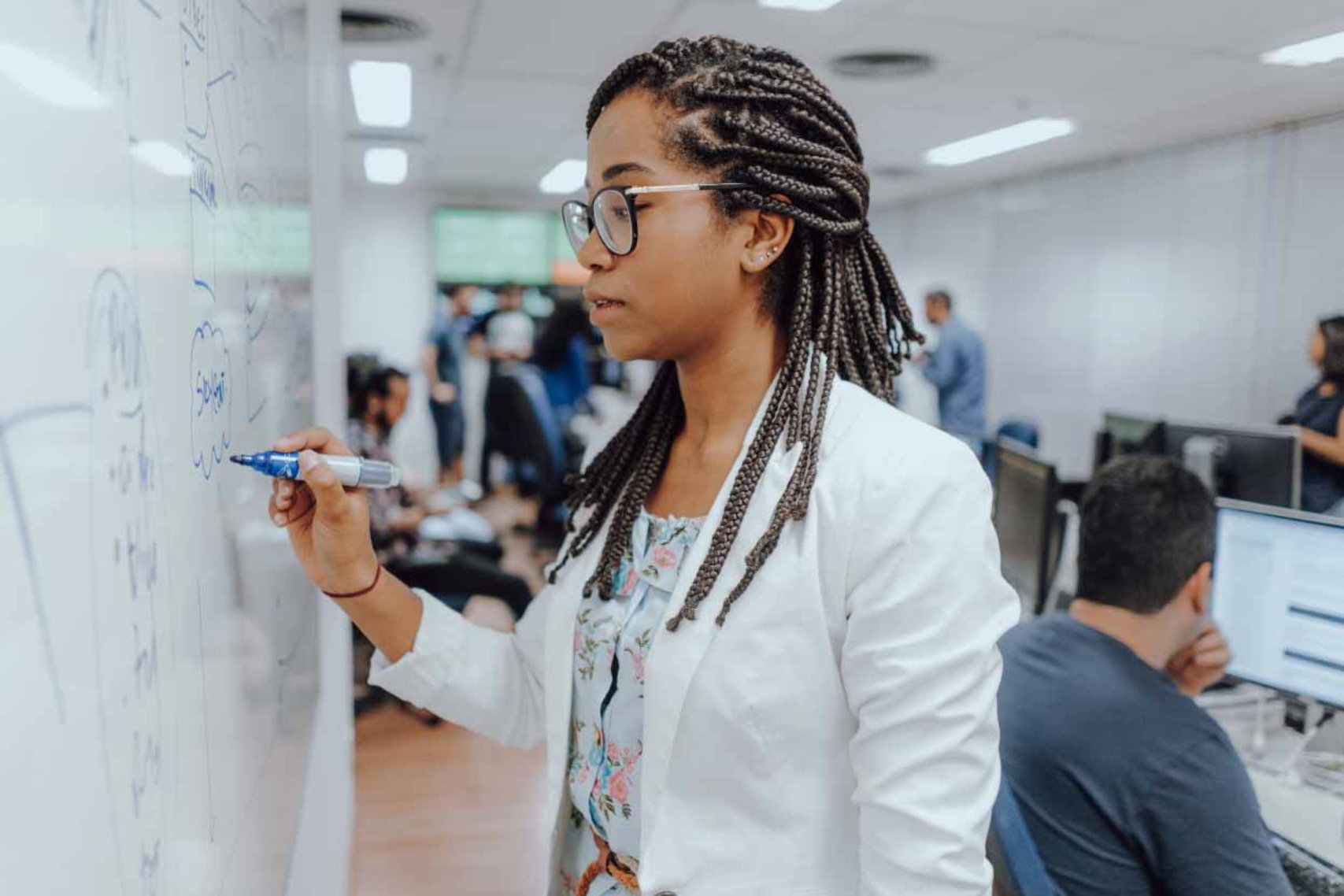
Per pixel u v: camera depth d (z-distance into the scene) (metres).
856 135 0.80
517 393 5.19
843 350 0.83
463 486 6.69
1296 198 2.35
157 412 0.46
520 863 2.53
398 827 2.69
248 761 0.72
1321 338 2.05
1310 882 1.16
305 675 1.25
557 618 0.85
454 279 7.12
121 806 0.40
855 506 0.68
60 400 0.33
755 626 0.70
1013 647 1.25
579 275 7.29
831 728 0.71
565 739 0.83
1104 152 4.43
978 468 0.72
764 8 2.72
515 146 5.12
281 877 0.93
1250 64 2.38
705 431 0.81
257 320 0.80
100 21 0.38
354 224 6.91
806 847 0.71
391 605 0.89
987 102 3.67
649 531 0.81
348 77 3.62
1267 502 2.06
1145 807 1.07
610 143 0.72
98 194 0.38
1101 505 1.24
